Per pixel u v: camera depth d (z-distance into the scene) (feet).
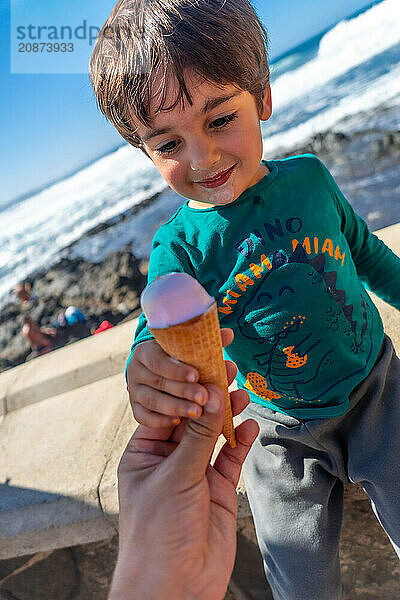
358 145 12.02
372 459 1.67
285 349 1.62
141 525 1.11
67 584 2.43
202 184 1.50
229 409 1.18
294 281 1.58
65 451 2.49
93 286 12.84
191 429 1.08
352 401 1.67
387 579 2.11
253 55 1.50
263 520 1.77
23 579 2.46
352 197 9.68
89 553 2.36
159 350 1.24
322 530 1.70
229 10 1.50
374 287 1.99
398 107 13.94
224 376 1.10
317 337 1.60
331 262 1.62
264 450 1.80
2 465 2.57
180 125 1.42
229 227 1.60
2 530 2.23
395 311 2.32
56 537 2.18
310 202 1.63
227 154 1.46
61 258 15.69
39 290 13.73
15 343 12.39
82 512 2.15
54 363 3.29
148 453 1.28
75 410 2.81
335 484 1.82
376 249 1.93
